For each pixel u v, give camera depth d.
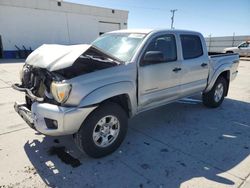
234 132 4.27
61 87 2.78
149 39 3.75
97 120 3.10
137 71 3.50
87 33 25.44
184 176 2.92
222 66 5.39
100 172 2.97
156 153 3.46
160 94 3.99
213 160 3.30
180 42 4.32
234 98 6.75
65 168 3.04
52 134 2.93
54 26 22.91
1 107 5.46
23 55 20.83
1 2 19.48
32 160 3.21
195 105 5.86
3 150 3.45
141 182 2.79
